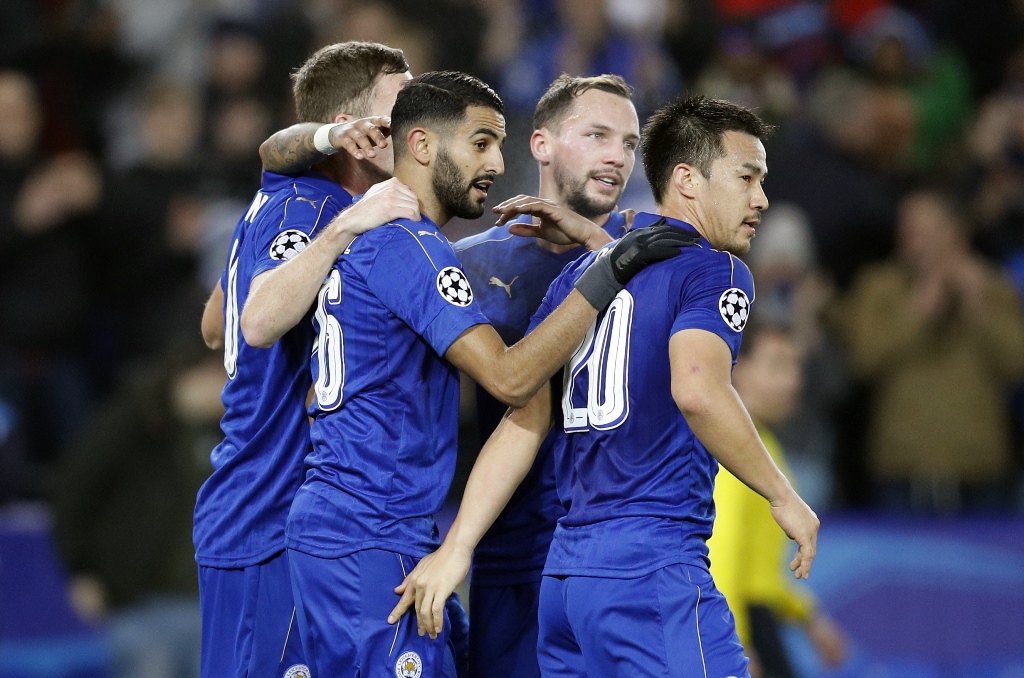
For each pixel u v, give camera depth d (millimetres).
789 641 23172
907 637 23734
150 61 31750
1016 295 27078
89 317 27984
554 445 12930
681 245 11672
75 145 30609
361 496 11703
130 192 28141
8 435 24578
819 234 28797
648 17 31016
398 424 11844
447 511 22422
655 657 11297
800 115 31156
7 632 22656
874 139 31203
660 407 11586
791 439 24734
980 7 35375
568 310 11516
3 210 27141
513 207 13164
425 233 11844
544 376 11469
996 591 23953
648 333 11570
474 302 11789
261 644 12680
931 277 26500
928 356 26391
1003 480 26328
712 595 11500
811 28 33281
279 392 12773
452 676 12273
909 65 32844
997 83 35219
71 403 26703
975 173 30922
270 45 31047
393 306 11688
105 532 21969
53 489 24812
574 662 12117
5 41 30266
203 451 22266
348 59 13539
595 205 14164
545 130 14367
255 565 12727
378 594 11602
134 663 21922
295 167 13062
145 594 21969
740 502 17203
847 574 23828
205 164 28984
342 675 11711
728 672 11227
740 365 19781
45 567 22984
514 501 13750
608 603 11430
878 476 26422
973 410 26125
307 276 11742
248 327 11906
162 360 22578
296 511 11938
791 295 25906
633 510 11562
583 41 30109
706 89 30047
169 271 28047
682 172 11992
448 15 31359
